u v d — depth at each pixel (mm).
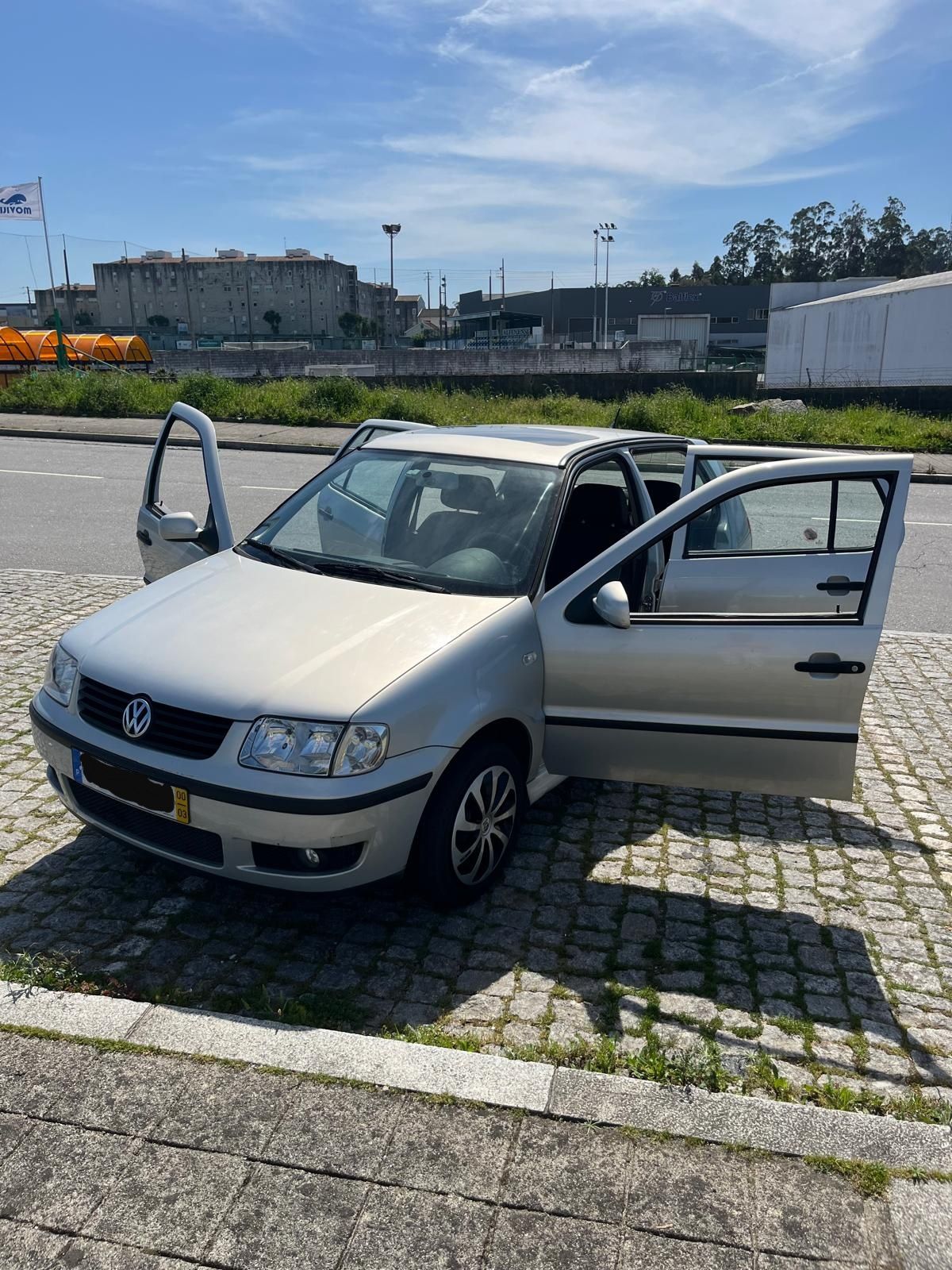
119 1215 2211
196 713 3303
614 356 50719
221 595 3979
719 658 3787
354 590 3971
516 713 3768
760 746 3857
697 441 5637
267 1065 2656
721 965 3490
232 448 18422
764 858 4305
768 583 4094
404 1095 2572
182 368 43562
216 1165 2342
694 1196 2309
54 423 20766
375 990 3238
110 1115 2473
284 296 142375
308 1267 2109
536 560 4113
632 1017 3162
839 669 3697
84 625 3963
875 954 3615
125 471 14875
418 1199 2270
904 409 24656
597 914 3787
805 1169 2398
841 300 39219
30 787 4598
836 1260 2166
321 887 3236
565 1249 2166
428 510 4441
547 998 3238
